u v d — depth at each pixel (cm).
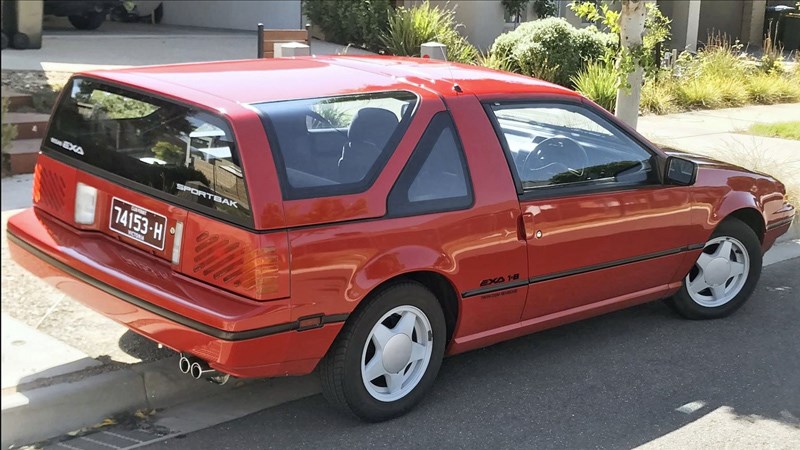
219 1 1875
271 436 419
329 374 413
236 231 373
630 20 801
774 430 450
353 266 397
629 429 444
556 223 480
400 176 421
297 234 380
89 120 441
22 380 420
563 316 511
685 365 528
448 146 443
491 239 452
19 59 1116
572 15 1964
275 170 379
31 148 755
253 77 446
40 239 434
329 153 402
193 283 388
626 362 529
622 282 532
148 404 438
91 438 406
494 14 1808
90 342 476
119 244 421
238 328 364
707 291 608
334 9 1639
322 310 389
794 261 762
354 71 477
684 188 549
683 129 1272
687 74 1586
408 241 418
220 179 381
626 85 806
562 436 433
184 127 398
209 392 459
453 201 438
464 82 479
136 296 389
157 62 1237
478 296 455
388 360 425
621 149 526
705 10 2706
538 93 495
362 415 427
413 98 444
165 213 398
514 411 458
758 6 2611
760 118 1403
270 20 1773
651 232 534
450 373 504
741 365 532
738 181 591
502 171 461
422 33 1516
